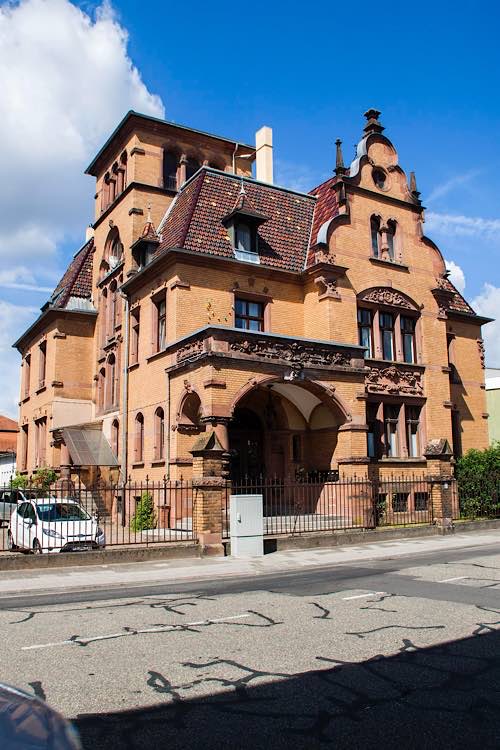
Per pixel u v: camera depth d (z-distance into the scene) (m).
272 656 6.93
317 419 23.53
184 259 22.61
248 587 11.73
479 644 7.38
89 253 33.97
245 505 16.22
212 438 16.31
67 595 11.20
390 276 26.36
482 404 31.41
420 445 26.27
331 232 24.92
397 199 27.27
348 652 7.07
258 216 24.06
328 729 4.99
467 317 31.27
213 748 4.65
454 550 17.23
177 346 21.48
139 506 22.39
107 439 27.89
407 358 26.84
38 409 33.19
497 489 24.33
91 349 31.78
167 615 9.15
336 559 15.39
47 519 17.28
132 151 28.81
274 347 20.56
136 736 4.85
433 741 4.77
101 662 6.77
